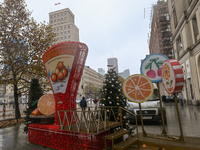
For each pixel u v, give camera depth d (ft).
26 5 40.19
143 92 12.39
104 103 15.96
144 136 12.71
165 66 11.61
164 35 118.73
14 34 37.19
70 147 12.17
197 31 58.75
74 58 13.79
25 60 37.70
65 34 271.28
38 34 39.88
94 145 11.05
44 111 15.57
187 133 18.79
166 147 10.42
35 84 22.68
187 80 66.54
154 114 24.17
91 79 326.85
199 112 38.27
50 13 290.15
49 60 15.48
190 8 59.52
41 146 15.06
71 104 14.46
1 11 36.83
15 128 27.07
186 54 65.41
